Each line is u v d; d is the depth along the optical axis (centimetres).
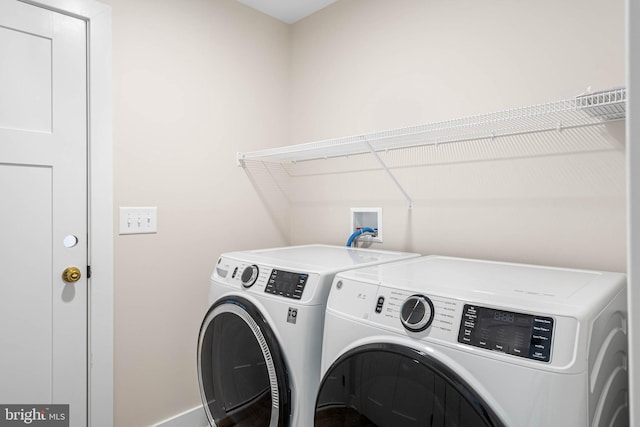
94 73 163
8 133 144
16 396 147
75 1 158
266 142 232
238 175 218
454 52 168
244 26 221
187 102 196
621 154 127
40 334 152
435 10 175
